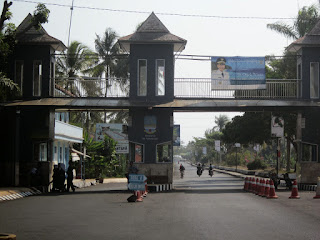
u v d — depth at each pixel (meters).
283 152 77.75
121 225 12.57
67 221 13.49
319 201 20.31
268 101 29.11
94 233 11.21
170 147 29.52
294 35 46.47
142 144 29.30
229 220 13.55
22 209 16.98
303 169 29.34
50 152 28.58
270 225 12.45
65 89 35.06
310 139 29.38
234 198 22.17
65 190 27.97
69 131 39.22
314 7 46.31
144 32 30.02
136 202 19.83
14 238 8.89
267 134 51.19
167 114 29.50
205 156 134.25
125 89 37.28
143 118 29.50
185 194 25.06
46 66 29.45
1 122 27.56
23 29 29.81
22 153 28.45
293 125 45.81
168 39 29.48
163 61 29.80
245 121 52.16
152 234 10.98
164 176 29.27
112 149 49.72
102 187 35.38
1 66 28.38
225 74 29.89
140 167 29.25
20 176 28.23
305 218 14.04
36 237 10.69
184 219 13.82
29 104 27.67
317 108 29.34
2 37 26.34
